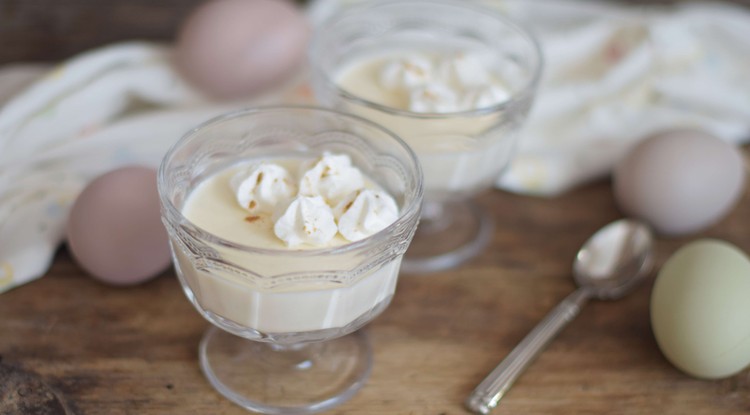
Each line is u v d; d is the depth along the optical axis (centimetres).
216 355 50
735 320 48
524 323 52
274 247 45
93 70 61
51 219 54
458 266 55
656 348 51
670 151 55
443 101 52
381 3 58
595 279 54
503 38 57
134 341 50
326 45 56
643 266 55
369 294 46
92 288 52
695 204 55
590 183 60
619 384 50
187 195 47
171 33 68
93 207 51
